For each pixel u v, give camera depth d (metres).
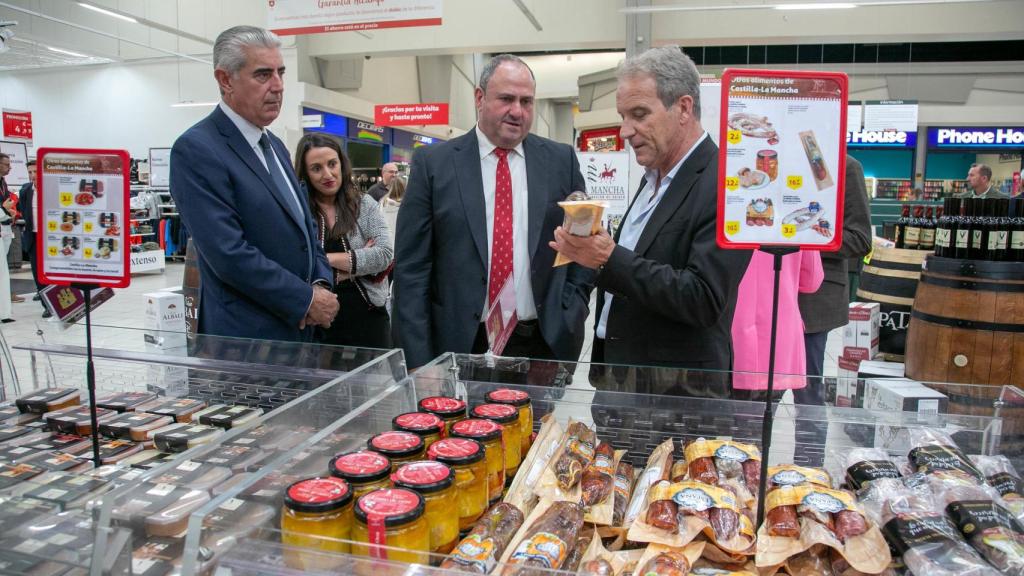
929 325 2.54
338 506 0.87
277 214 2.06
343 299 3.07
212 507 0.82
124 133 14.73
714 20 10.20
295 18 6.25
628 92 1.67
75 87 14.93
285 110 12.70
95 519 0.90
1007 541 0.96
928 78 14.38
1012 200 2.40
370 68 15.16
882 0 8.09
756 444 1.35
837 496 1.07
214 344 1.78
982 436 1.32
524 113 2.03
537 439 1.33
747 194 1.00
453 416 1.30
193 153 1.92
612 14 10.99
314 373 1.65
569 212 1.47
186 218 1.94
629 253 1.55
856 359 3.28
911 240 3.43
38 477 1.14
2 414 1.54
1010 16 9.53
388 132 16.05
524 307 2.15
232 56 1.95
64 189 1.26
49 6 14.27
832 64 14.68
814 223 1.00
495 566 0.93
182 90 14.12
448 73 18.50
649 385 1.49
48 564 0.87
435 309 2.14
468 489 1.03
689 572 0.98
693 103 1.70
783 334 2.11
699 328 1.73
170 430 1.41
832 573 0.98
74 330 2.43
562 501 1.12
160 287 9.55
